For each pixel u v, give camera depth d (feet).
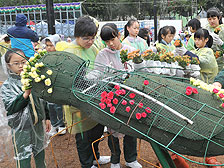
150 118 6.15
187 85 6.72
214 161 9.75
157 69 10.05
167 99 6.25
